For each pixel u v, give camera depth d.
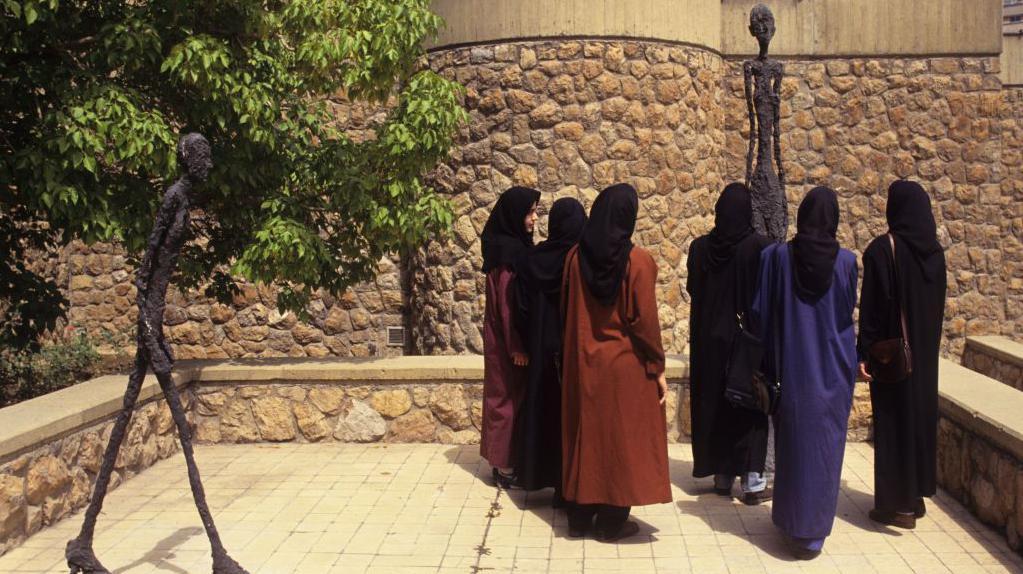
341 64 6.67
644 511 5.23
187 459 4.07
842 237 10.44
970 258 10.46
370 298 10.37
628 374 4.62
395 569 4.38
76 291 10.36
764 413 4.72
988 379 5.91
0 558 4.54
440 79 6.90
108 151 5.89
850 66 10.32
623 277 4.59
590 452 4.65
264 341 10.43
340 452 6.47
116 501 5.44
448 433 6.68
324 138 7.14
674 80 9.16
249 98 6.27
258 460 6.29
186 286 7.35
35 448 4.88
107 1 6.40
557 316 5.19
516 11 8.91
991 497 4.81
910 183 4.80
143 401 6.08
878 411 4.82
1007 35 10.78
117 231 6.08
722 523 5.02
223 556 4.08
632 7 8.92
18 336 6.79
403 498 5.46
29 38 6.11
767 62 6.12
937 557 4.45
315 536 4.83
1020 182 10.81
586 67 8.88
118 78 6.56
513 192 5.68
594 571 4.35
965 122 10.32
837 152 10.38
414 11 6.59
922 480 4.78
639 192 9.04
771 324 4.62
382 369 6.64
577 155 8.93
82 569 4.09
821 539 4.41
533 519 5.11
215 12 6.52
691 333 5.43
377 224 6.77
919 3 10.23
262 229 6.53
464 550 4.63
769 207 6.07
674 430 6.61
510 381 5.59
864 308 4.77
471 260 9.22
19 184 6.17
